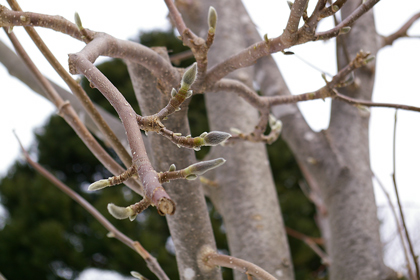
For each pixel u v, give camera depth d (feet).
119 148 2.84
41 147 20.13
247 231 4.82
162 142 2.79
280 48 2.47
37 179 19.10
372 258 4.69
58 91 4.64
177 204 2.81
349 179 5.14
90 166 20.29
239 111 5.43
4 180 18.92
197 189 2.83
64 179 20.02
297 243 18.06
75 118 2.91
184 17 6.34
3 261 17.25
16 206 18.79
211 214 17.47
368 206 5.02
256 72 6.56
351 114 5.48
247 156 5.19
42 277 17.35
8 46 4.83
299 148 5.59
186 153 2.81
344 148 5.33
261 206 4.95
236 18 6.20
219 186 5.15
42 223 17.51
